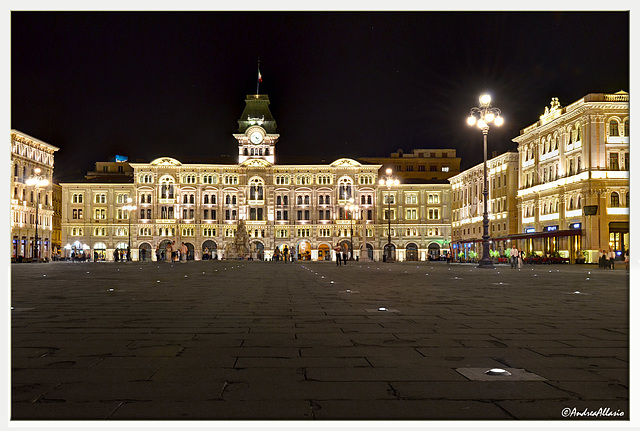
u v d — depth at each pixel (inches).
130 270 1862.7
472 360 306.3
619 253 2566.4
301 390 241.3
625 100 2576.3
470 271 1770.4
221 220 4847.4
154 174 4840.1
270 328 431.8
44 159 4244.6
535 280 1184.8
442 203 5064.0
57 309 567.2
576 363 298.4
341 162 4918.8
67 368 285.3
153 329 426.6
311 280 1178.6
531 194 3189.0
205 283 1053.2
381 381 257.6
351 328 431.5
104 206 4958.2
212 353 327.0
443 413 208.2
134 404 219.5
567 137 2800.2
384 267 2281.0
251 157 4872.0
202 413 207.9
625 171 2568.9
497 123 1831.9
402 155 5590.6
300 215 4926.2
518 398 228.7
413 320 481.1
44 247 4237.2
